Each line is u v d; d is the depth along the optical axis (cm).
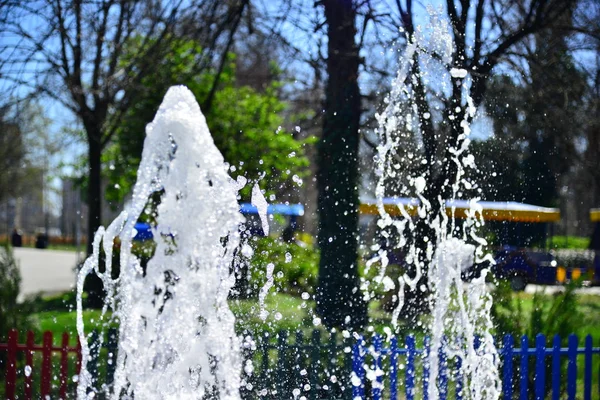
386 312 745
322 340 566
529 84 798
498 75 760
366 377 475
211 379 372
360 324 712
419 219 662
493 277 569
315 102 1067
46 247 4322
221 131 1330
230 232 363
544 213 1166
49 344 498
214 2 960
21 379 559
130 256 370
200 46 1016
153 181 362
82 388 446
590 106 918
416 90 637
